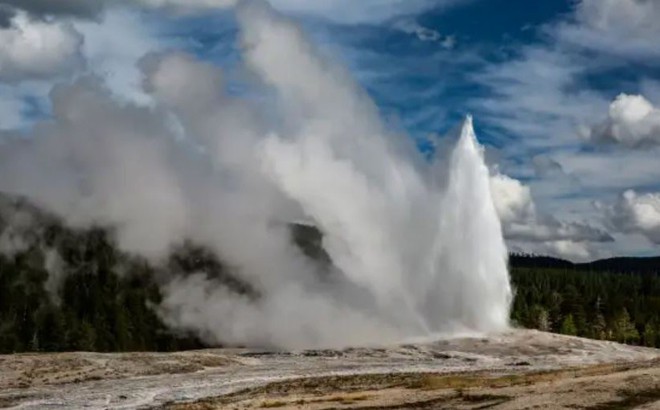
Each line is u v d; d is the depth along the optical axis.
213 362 92.19
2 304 137.62
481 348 106.69
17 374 77.06
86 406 62.78
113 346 134.38
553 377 72.75
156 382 77.06
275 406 59.09
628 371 73.00
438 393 63.16
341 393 66.38
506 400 56.84
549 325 162.00
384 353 104.06
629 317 175.75
